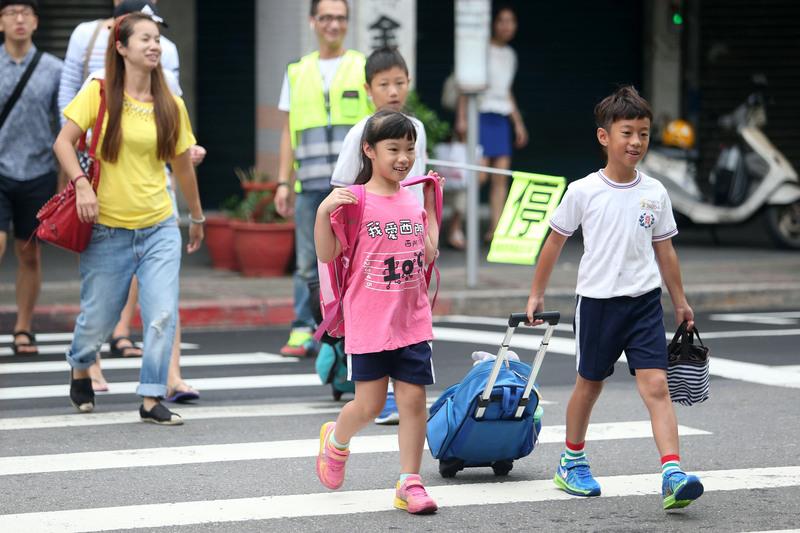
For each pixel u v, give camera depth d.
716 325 36.84
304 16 44.91
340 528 16.84
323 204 17.47
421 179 18.45
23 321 31.08
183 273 42.81
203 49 56.03
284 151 29.95
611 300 17.98
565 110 59.78
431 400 25.91
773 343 33.25
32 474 19.62
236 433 22.62
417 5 57.88
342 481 18.34
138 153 22.75
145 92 22.86
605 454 21.11
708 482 19.28
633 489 18.88
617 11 59.91
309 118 28.16
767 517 17.39
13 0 28.34
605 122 18.05
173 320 23.31
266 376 28.53
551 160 59.84
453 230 50.34
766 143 49.78
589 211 18.12
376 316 17.50
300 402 25.61
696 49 60.12
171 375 25.53
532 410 19.06
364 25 45.66
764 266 45.94
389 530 16.75
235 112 56.53
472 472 20.05
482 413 18.75
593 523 17.09
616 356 18.23
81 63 26.00
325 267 17.92
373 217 17.52
